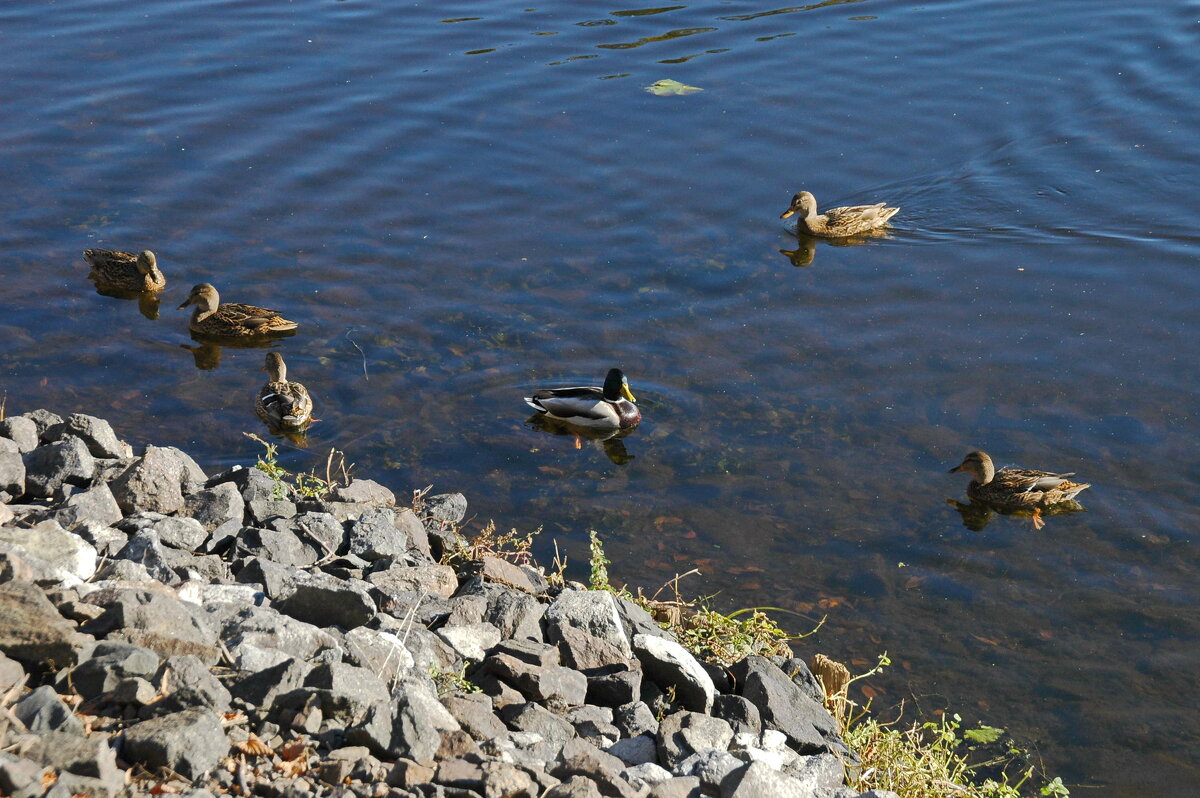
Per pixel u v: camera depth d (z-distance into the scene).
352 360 14.77
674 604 10.14
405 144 19.80
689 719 7.14
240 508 9.03
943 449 13.23
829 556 11.55
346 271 16.56
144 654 5.70
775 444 13.34
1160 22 24.83
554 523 11.90
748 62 23.16
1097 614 10.84
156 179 18.62
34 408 13.49
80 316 15.74
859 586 11.13
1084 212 18.67
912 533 11.92
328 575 8.10
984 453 12.49
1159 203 18.81
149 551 7.60
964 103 21.67
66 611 6.11
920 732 9.29
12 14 24.86
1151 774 9.06
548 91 21.72
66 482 9.02
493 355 14.91
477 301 15.95
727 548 11.60
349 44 23.62
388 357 14.84
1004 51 23.69
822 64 23.12
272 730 5.62
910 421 13.71
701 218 18.16
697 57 23.31
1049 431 13.48
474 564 9.14
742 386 14.39
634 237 17.56
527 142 19.98
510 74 22.34
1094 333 15.39
